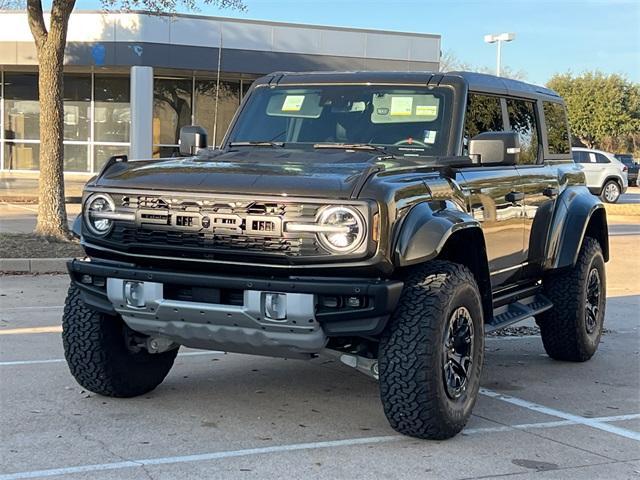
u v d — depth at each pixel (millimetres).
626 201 30500
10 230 15141
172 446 4750
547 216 6832
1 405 5473
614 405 5957
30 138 29234
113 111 28453
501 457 4703
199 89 27734
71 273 5047
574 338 7160
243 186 4543
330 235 4379
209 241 4562
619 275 13328
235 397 5844
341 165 4957
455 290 4820
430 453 4723
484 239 5320
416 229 4590
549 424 5422
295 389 6102
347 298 4418
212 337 4738
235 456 4602
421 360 4625
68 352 5445
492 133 5379
